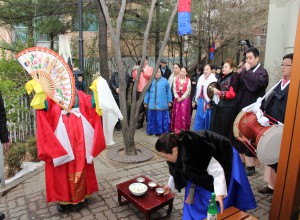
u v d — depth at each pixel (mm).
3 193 3336
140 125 6652
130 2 8469
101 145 3068
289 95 1984
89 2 7746
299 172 2004
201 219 2209
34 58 2650
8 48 6727
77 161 2889
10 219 2855
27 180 3705
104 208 3053
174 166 2195
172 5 8789
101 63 6605
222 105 4000
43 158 2738
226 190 2051
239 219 1994
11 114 4609
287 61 2916
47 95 2703
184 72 5730
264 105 3160
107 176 3855
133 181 3098
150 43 11008
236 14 11039
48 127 2699
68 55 3799
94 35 10305
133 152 4664
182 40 11648
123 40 10539
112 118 3365
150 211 2598
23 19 7547
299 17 1875
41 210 3016
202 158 2033
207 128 4852
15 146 4238
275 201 2152
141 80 6105
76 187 2889
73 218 2869
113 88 6164
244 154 3900
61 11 7656
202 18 10992
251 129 2865
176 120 5797
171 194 2840
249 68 3713
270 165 2908
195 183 2115
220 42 11719
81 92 3064
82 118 2959
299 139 1949
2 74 5352
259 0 11328
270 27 5203
